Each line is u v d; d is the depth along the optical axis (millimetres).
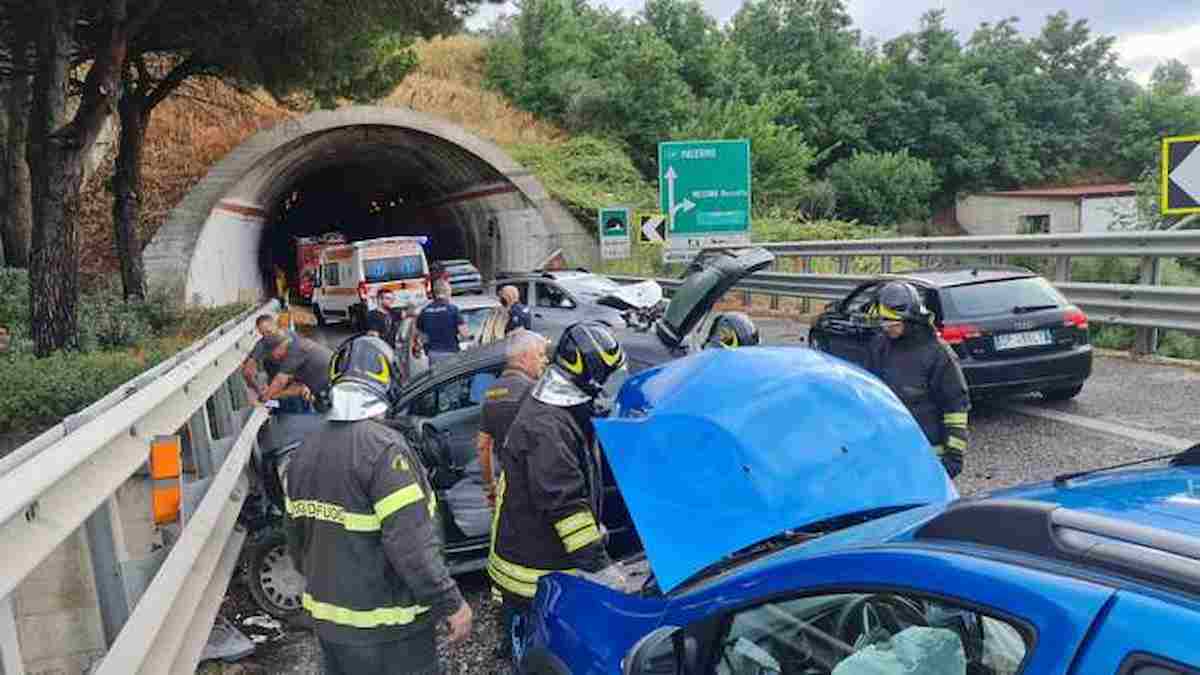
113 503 3559
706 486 2963
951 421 4914
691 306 6227
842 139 50344
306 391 7453
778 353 3496
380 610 3174
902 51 54031
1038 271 14789
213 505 4750
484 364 6406
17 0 11875
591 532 3658
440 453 5387
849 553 1999
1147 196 16562
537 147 35875
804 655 2113
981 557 1725
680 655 2387
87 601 4438
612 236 18344
